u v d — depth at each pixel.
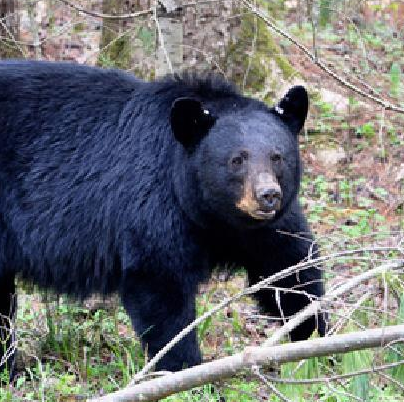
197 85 10.81
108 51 16.50
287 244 10.83
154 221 10.52
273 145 9.94
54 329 11.89
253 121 10.18
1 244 11.34
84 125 11.07
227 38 16.83
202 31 16.50
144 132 10.80
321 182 16.36
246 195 9.67
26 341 11.99
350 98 17.59
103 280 11.16
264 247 10.84
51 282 11.48
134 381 7.97
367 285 12.77
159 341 10.64
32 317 12.55
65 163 11.02
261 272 11.13
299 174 10.51
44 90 11.26
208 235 10.66
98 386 10.80
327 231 15.01
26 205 11.14
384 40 21.48
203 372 7.23
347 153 16.78
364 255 12.94
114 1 16.50
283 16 21.59
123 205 10.70
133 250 10.62
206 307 12.13
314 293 11.00
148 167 10.66
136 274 10.65
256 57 17.39
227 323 12.41
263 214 9.59
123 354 11.58
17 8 16.97
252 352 7.09
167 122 10.70
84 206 10.94
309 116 17.94
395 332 6.92
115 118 11.01
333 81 18.64
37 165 11.08
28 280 11.64
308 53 10.68
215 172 9.98
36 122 11.15
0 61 11.70
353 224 15.20
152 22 14.78
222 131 10.12
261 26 17.62
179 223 10.54
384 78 19.67
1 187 11.18
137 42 15.99
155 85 10.98
